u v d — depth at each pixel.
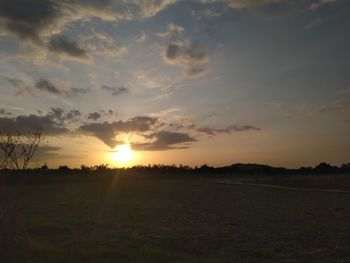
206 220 17.12
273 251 11.36
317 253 11.05
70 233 13.79
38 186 35.69
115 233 13.97
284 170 62.75
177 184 42.19
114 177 51.38
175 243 12.42
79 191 32.28
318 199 25.28
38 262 9.31
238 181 48.25
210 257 10.76
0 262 8.71
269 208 21.05
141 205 23.03
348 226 15.06
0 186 9.51
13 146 9.62
